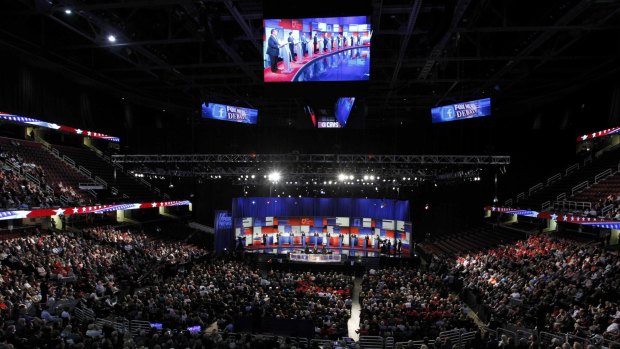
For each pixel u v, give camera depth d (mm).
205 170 36938
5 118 26422
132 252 28125
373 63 27484
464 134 38531
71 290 18750
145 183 43719
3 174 25469
